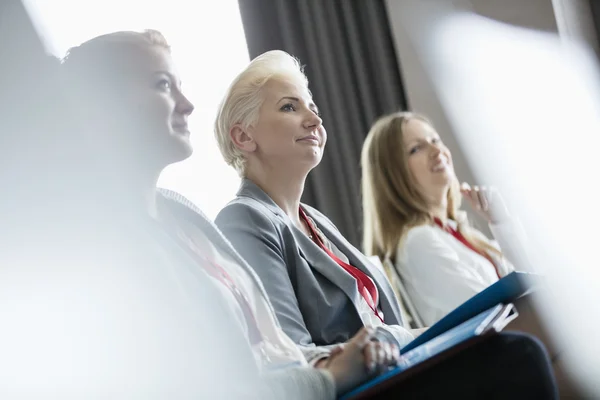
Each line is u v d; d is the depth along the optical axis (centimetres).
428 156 277
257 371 116
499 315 111
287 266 175
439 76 385
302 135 188
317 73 365
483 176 384
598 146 380
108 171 112
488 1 395
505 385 99
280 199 190
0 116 105
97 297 99
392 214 273
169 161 136
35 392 93
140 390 97
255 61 197
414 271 258
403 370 99
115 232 106
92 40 133
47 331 95
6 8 108
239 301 134
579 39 388
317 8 369
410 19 385
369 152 284
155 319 102
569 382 126
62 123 109
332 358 126
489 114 387
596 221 375
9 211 101
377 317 180
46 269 99
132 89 132
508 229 276
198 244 143
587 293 261
